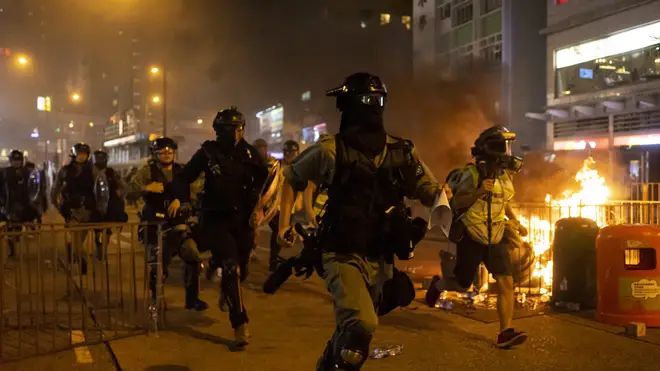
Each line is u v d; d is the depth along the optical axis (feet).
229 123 16.75
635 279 18.26
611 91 71.26
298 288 24.86
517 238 16.90
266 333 17.95
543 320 19.13
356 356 9.99
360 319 9.96
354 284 10.25
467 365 14.89
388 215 10.61
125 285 26.02
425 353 15.87
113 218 27.61
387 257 10.77
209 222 16.84
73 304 22.18
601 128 73.67
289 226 11.03
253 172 17.10
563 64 79.77
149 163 20.40
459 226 16.57
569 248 20.52
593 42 74.28
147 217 19.88
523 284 23.82
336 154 10.52
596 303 20.22
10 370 14.74
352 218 10.46
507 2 97.96
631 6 67.36
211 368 14.79
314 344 16.81
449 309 20.67
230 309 16.42
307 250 10.89
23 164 37.32
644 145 66.33
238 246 17.01
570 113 78.48
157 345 16.74
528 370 14.52
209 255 35.17
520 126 96.63
